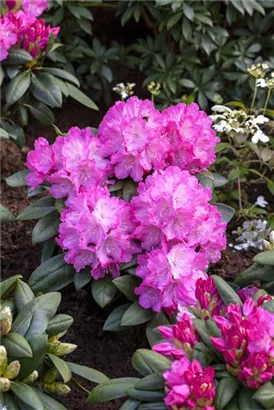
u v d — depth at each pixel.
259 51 1.94
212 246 1.24
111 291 1.22
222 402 0.94
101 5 1.88
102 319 1.35
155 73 1.89
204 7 1.80
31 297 1.13
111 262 1.22
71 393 1.23
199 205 1.20
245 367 0.95
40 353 1.04
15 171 1.73
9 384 1.02
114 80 2.01
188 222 1.18
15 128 1.66
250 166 1.75
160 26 1.85
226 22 1.95
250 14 1.80
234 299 1.09
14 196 1.65
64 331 1.18
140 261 1.21
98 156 1.25
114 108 1.27
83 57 1.92
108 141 1.25
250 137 1.67
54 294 1.11
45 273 1.25
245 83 1.88
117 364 1.29
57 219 1.29
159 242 1.21
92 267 1.22
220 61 1.91
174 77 1.87
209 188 1.26
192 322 1.02
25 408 1.03
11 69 1.55
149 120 1.26
